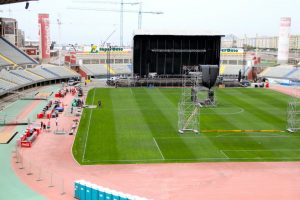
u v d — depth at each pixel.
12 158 57.22
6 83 116.38
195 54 142.00
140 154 60.22
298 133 73.00
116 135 70.81
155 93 121.81
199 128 75.69
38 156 58.66
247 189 47.19
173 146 64.38
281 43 197.62
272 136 70.81
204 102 99.44
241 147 64.12
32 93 120.12
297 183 49.31
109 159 57.81
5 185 47.19
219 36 139.62
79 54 176.38
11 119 82.81
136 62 141.62
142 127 76.69
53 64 173.50
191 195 45.22
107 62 178.12
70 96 115.50
